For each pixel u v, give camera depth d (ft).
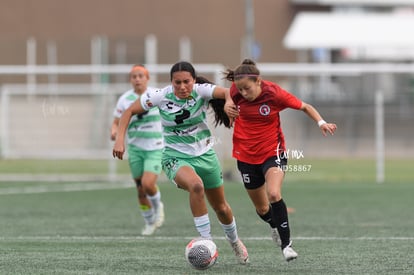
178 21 326.85
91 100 213.25
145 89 107.86
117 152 74.79
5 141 217.56
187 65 73.26
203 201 72.64
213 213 122.52
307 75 263.08
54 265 75.46
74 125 214.90
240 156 78.02
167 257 80.69
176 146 75.82
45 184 179.52
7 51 294.25
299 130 233.76
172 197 150.92
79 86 271.28
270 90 75.72
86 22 324.80
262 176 78.33
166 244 91.25
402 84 241.96
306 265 75.61
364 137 240.12
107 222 113.91
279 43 315.58
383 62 299.38
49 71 186.50
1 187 172.76
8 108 217.56
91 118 213.46
